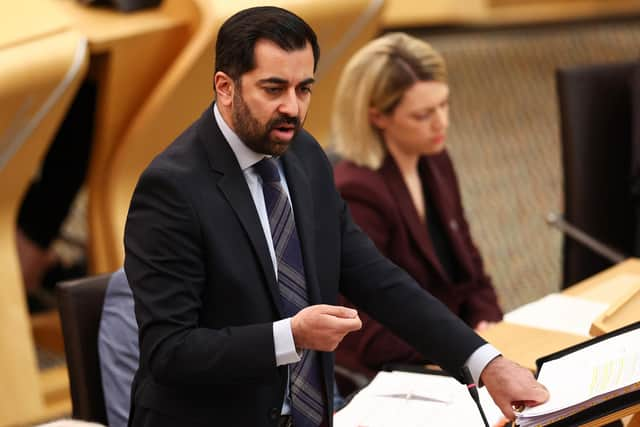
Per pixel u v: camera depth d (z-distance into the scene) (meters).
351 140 9.30
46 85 10.85
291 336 5.50
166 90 11.89
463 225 10.03
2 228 11.55
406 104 9.07
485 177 19.64
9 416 11.58
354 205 9.16
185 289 5.64
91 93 13.09
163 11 12.34
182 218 5.64
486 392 7.07
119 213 12.57
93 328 7.49
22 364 11.67
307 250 6.12
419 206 9.62
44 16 10.98
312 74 5.63
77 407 7.50
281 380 6.04
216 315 5.81
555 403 5.66
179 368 5.54
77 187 13.89
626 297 7.33
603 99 11.27
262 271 5.85
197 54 11.76
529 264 16.44
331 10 12.76
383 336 8.98
